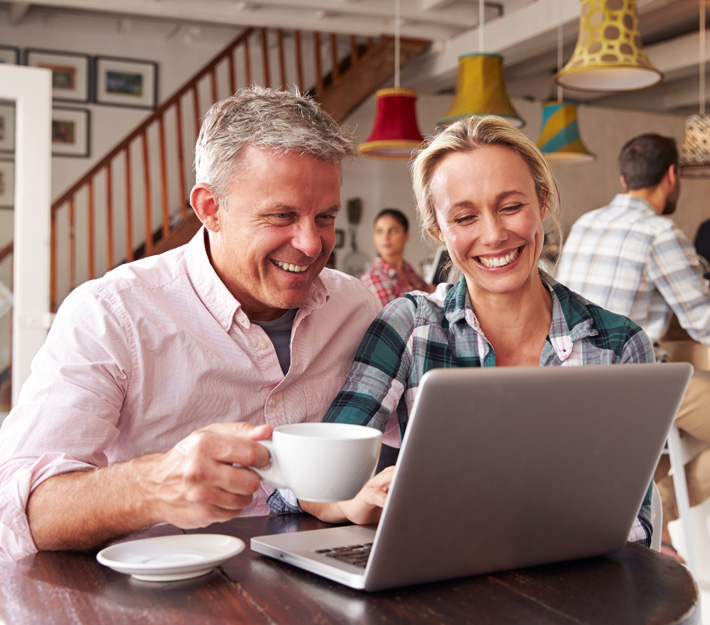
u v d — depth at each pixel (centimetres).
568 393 84
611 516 96
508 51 626
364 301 156
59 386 117
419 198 148
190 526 88
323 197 120
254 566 93
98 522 94
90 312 125
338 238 782
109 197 613
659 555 101
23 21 713
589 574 92
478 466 82
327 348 146
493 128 137
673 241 272
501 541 89
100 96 740
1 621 76
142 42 753
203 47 770
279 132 116
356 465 81
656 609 81
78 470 106
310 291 140
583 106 832
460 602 82
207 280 134
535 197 140
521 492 87
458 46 668
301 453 80
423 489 80
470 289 146
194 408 132
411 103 455
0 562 108
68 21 723
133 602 81
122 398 126
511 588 86
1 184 429
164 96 760
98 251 743
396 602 82
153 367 129
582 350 143
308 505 121
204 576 89
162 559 92
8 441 114
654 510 140
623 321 145
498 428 81
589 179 830
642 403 90
